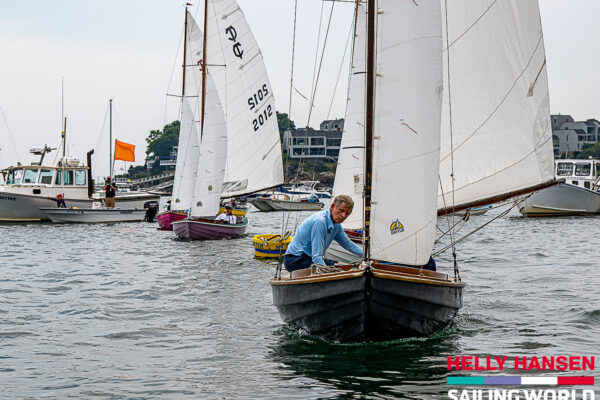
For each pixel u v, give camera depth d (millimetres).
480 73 13953
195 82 40125
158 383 8625
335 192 19750
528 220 43156
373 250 10086
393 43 10031
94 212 43625
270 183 39500
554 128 155625
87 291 15836
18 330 11609
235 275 18344
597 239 28406
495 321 11773
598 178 48031
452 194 13781
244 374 8898
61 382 8711
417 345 10148
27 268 20547
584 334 10797
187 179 38062
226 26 37812
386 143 10039
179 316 12695
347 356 9609
